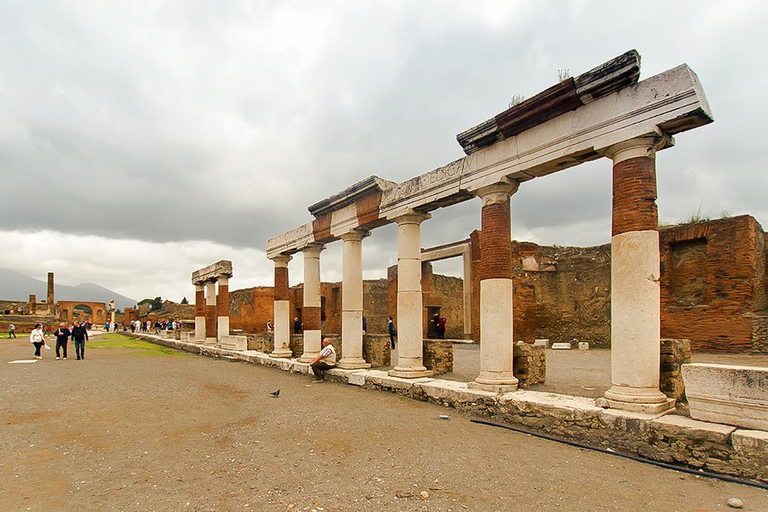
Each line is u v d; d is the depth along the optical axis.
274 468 6.41
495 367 10.12
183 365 20.08
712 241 19.23
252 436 8.09
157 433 8.28
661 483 5.96
